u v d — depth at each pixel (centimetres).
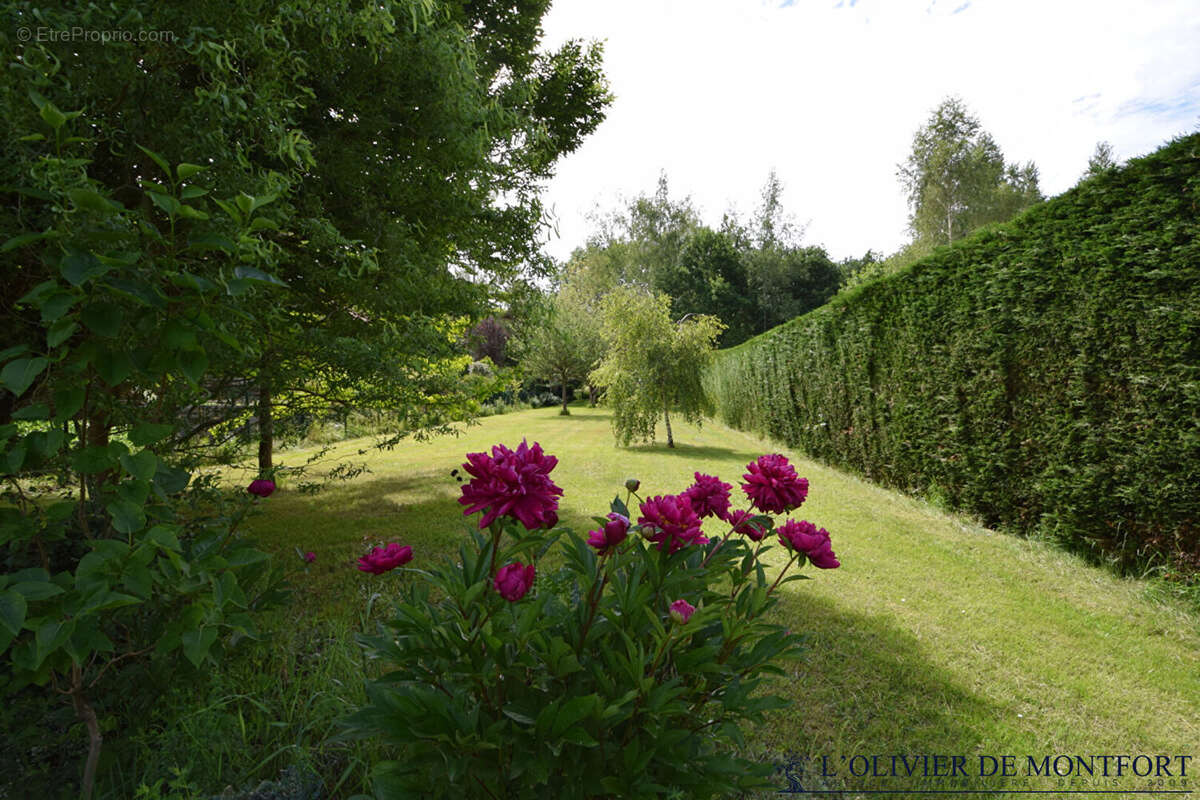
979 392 513
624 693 128
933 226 2292
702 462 926
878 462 713
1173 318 344
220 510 254
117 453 124
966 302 528
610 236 3198
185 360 120
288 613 301
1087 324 403
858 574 395
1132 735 223
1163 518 355
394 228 346
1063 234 424
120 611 158
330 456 949
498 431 1477
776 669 137
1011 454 479
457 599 122
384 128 351
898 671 267
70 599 117
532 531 145
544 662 121
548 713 108
